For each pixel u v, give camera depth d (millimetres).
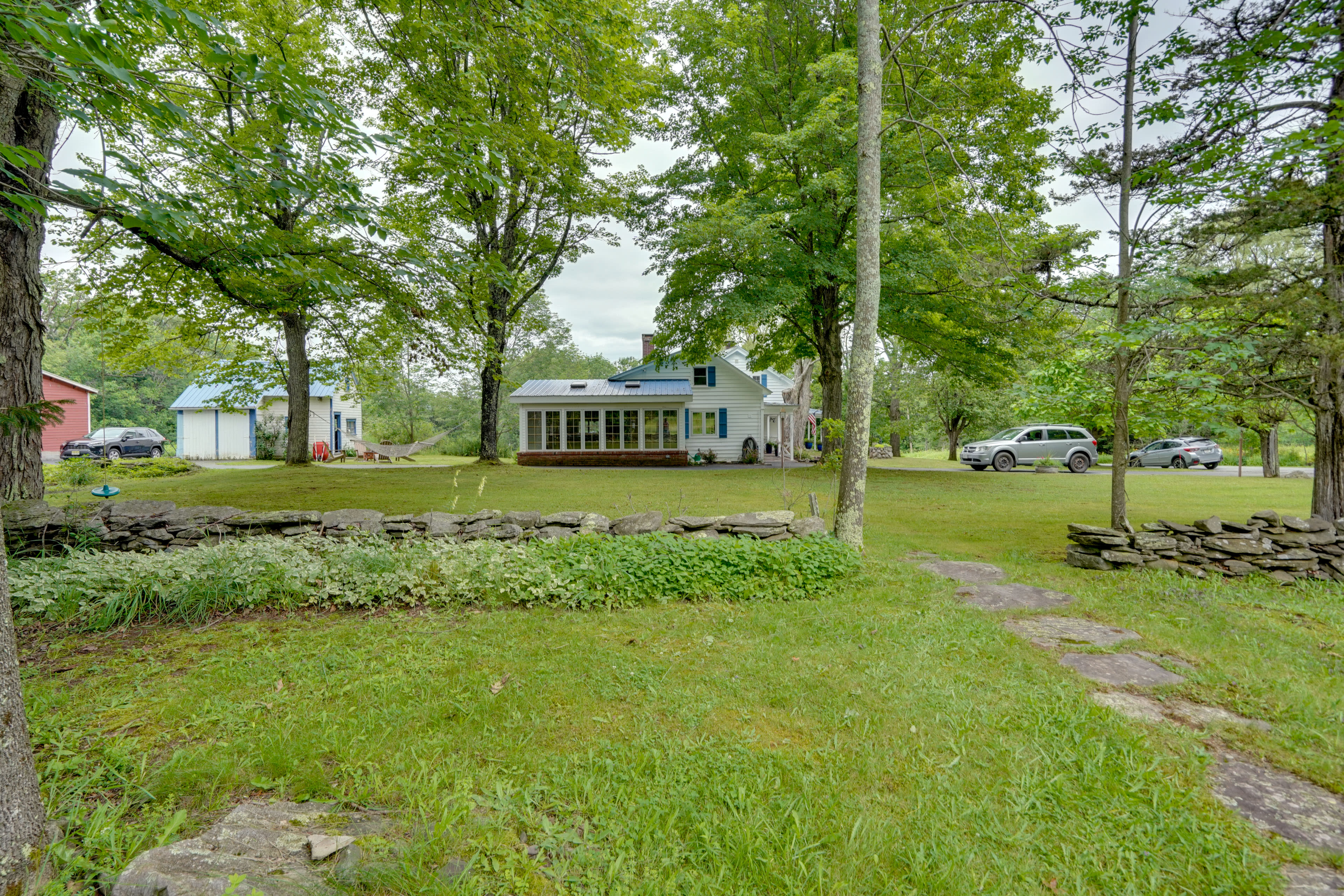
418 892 1651
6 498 6117
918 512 10617
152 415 37000
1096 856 1994
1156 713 3014
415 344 8695
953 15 12273
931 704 3008
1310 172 5641
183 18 3336
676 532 6379
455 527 6305
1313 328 5539
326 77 11617
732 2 16844
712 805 2141
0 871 1594
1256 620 4512
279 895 1557
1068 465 21828
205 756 2391
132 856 1768
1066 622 4434
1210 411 6133
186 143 4340
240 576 4750
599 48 7273
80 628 4164
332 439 28828
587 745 2586
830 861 1898
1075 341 6543
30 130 5836
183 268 8070
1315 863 1961
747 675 3369
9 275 5980
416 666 3434
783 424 28672
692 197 17812
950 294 15805
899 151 13977
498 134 6824
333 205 5367
